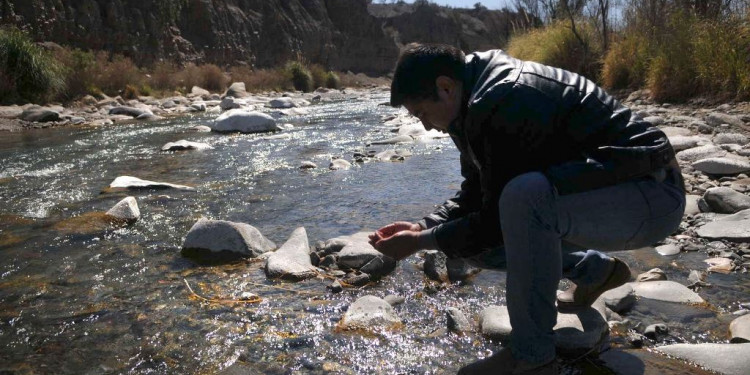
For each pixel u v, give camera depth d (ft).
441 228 5.94
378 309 7.39
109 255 10.01
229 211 13.02
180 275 9.02
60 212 13.07
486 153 5.41
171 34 77.97
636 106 28.68
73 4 63.41
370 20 137.28
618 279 6.74
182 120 36.88
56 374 6.11
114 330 7.12
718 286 8.17
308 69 91.30
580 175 5.29
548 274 5.43
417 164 18.48
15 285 8.68
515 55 47.11
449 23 181.37
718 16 29.63
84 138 27.14
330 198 14.07
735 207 11.35
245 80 72.13
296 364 6.22
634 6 36.65
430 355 6.41
